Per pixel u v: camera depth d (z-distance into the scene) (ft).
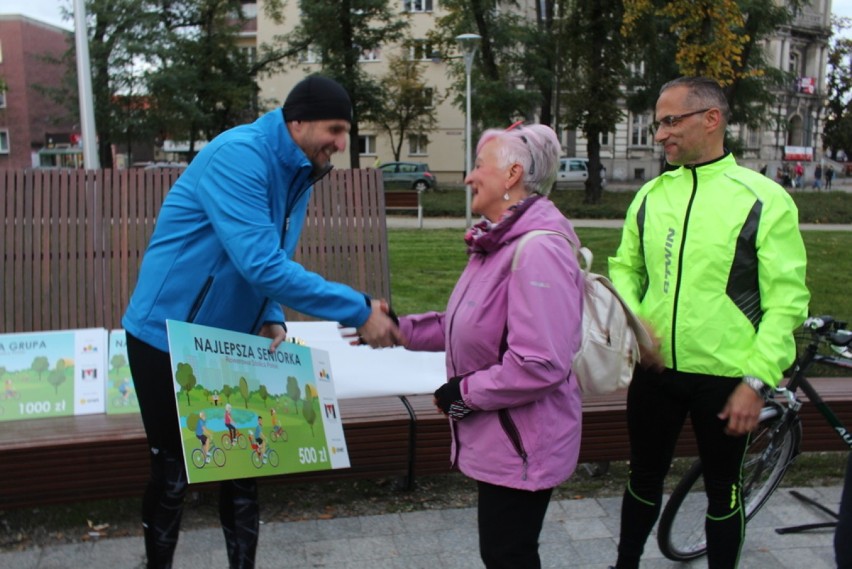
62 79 79.46
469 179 6.93
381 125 108.17
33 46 134.10
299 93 7.06
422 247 39.68
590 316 7.01
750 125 80.38
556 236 6.40
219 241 7.14
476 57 76.48
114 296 14.15
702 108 7.61
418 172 102.83
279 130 7.13
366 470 10.89
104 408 11.60
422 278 29.78
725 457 8.09
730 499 8.23
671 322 7.93
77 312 13.96
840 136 189.88
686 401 8.17
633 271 8.70
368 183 15.85
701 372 7.84
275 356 7.77
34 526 10.46
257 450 7.30
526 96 73.92
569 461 6.78
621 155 135.23
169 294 7.20
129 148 89.81
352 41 87.66
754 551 10.20
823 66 159.43
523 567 6.73
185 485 7.80
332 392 8.45
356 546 10.11
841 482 12.39
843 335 9.68
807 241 44.39
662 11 32.01
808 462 13.16
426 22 114.83
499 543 6.75
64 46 142.82
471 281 6.78
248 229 6.82
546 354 6.12
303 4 83.66
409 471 11.05
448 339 6.93
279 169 7.19
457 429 6.91
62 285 13.92
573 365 6.90
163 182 14.58
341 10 83.92
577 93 75.87
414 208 62.75
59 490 9.91
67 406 11.49
